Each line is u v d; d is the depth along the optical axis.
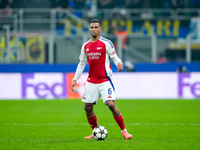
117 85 65.75
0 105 57.12
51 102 60.56
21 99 65.12
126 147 22.14
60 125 36.88
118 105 56.69
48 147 22.64
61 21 83.44
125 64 72.81
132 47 75.75
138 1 89.56
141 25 83.12
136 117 43.44
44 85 65.31
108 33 82.19
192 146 22.77
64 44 75.38
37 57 74.88
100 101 64.25
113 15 84.19
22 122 39.34
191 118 42.44
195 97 65.38
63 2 88.81
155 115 45.34
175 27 83.62
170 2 90.00
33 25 82.88
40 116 44.81
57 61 75.50
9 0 87.44
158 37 82.50
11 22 82.38
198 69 74.62
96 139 25.19
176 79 65.44
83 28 83.31
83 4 88.94
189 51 77.00
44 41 74.88
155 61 75.31
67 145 23.20
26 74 65.31
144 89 65.69
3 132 32.16
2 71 72.81
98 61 24.83
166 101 61.62
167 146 22.62
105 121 39.84
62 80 65.19
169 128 34.47
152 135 30.05
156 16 87.75
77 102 60.44
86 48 25.22
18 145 23.81
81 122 39.22
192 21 83.94
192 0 90.06
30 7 88.00
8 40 74.62
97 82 25.08
